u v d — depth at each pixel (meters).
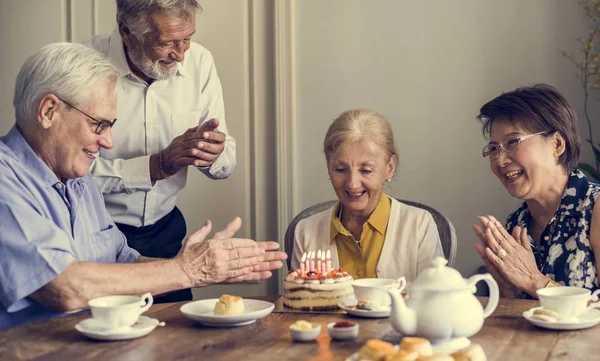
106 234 2.07
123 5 2.34
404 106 3.16
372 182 2.14
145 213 2.59
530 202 2.12
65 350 1.41
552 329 1.52
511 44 3.01
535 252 2.09
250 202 3.35
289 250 2.38
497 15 3.02
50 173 1.83
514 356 1.32
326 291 1.75
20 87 1.79
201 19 3.36
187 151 2.40
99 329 1.53
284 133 3.29
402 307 1.33
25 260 1.63
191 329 1.57
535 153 2.04
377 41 3.19
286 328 1.57
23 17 3.41
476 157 3.07
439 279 1.34
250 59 3.33
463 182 3.09
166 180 2.61
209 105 2.71
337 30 3.23
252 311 1.67
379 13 3.18
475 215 3.08
